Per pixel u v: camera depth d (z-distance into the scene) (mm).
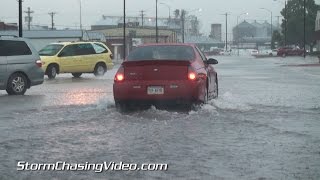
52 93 15664
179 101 10484
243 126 8977
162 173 5941
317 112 10758
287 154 6867
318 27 80625
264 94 14570
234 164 6348
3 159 6629
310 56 75062
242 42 171375
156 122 9359
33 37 58281
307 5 89125
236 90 16031
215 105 11555
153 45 11664
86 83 20391
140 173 5945
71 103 12555
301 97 13750
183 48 11484
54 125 9164
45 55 25047
